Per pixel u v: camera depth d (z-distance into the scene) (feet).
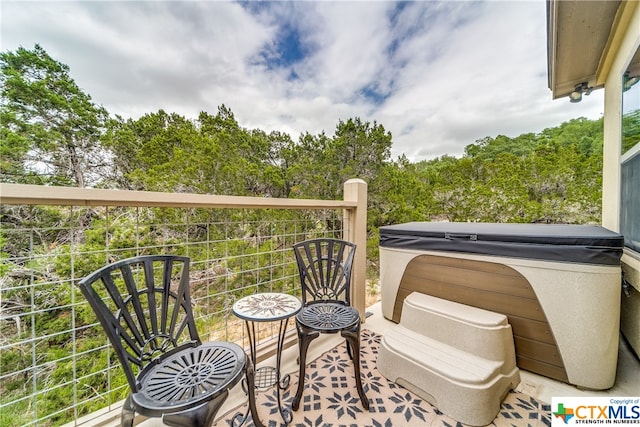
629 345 6.45
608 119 8.61
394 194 21.34
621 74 7.30
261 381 5.15
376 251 19.84
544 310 5.24
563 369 5.10
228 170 19.44
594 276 4.77
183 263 3.86
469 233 6.11
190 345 3.82
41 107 20.61
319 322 4.63
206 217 13.32
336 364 5.89
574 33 7.38
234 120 28.55
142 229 10.76
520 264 5.47
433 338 5.62
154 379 3.10
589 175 16.90
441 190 21.16
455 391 4.37
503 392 4.71
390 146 23.08
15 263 9.67
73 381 3.90
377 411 4.52
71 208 3.60
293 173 22.27
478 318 5.24
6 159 18.12
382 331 7.40
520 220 17.94
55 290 10.54
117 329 2.90
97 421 3.98
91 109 23.21
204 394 2.85
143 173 19.66
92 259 10.66
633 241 6.22
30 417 6.08
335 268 5.98
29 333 9.78
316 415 4.44
